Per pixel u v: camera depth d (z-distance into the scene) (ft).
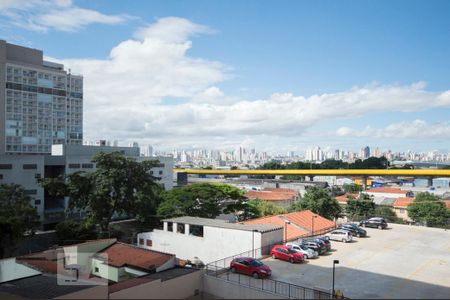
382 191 370.53
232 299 91.71
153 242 149.89
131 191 186.29
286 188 414.00
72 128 457.68
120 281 96.37
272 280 98.32
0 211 148.97
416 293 90.02
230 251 128.77
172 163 326.24
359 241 149.07
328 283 96.84
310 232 156.87
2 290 85.76
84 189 181.27
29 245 186.70
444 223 233.35
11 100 399.03
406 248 137.69
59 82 442.50
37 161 240.53
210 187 207.72
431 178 490.90
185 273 97.96
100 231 187.73
